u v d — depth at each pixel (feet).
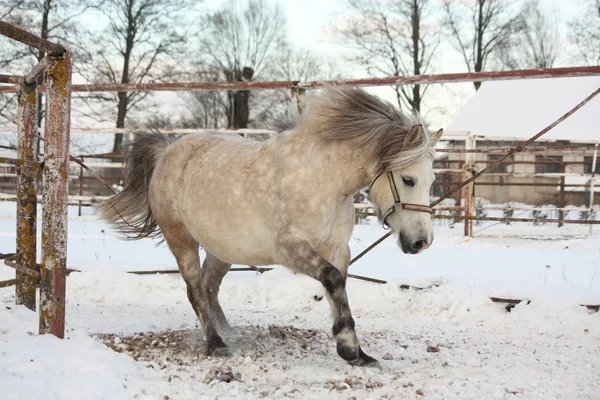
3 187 64.23
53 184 11.94
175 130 31.91
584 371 13.10
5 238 34.37
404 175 12.94
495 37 108.99
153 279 23.44
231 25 110.01
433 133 14.08
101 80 88.28
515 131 56.85
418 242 12.76
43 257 12.01
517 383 11.81
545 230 45.34
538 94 63.05
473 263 28.25
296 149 13.73
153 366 12.24
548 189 74.08
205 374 12.05
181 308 20.94
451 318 19.48
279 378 11.91
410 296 21.12
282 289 22.21
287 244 13.06
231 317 19.70
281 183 13.51
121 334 16.42
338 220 13.73
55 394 9.22
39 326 12.11
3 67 75.61
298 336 16.74
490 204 69.72
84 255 28.48
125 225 18.70
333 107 13.53
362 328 18.17
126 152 18.58
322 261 12.73
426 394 10.88
